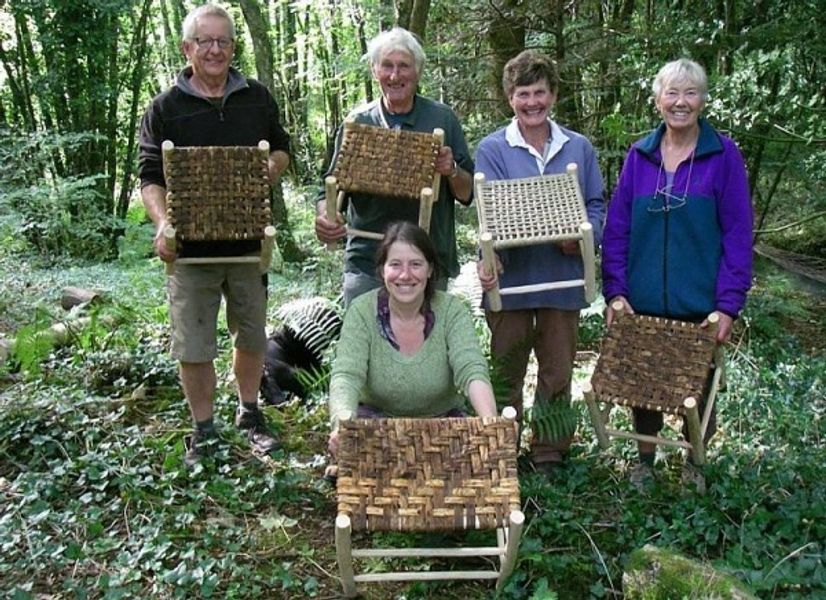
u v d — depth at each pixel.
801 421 3.90
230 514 3.01
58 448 3.38
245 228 2.97
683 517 2.91
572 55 6.21
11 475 3.24
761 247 8.86
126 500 3.03
